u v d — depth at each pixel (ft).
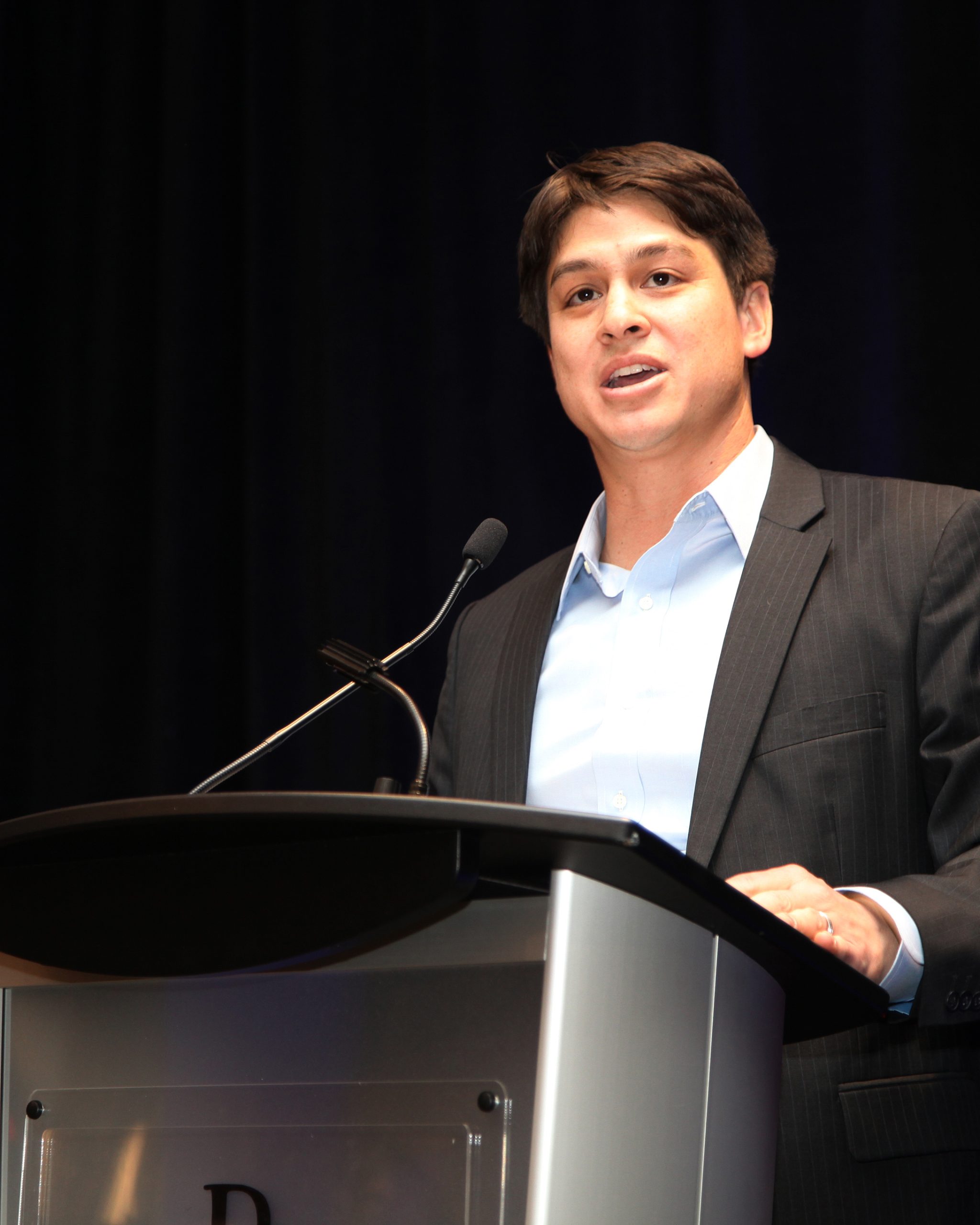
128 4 27.35
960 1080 9.96
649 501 14.16
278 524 23.82
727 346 13.76
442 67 23.99
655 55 22.25
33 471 26.71
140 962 6.70
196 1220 6.69
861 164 20.61
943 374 19.63
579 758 13.10
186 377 25.16
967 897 8.78
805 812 10.85
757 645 11.67
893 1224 9.43
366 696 22.62
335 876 6.16
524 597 15.08
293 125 25.35
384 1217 6.18
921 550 11.74
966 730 10.84
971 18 20.30
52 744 25.32
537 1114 5.68
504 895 6.25
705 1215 6.47
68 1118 7.30
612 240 13.79
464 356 23.11
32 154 27.81
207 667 24.36
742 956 7.08
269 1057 6.77
